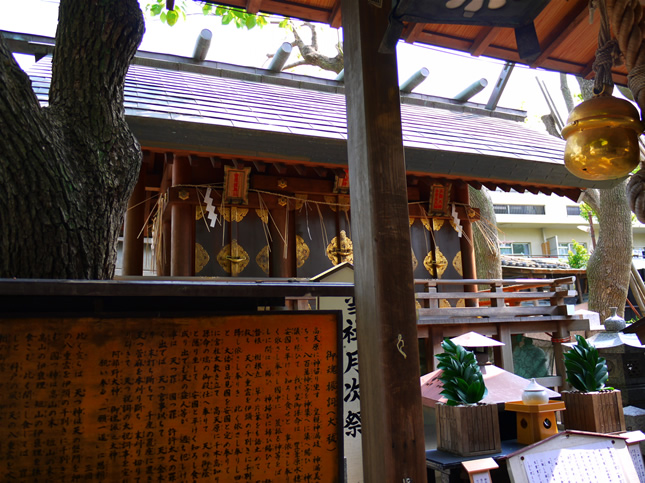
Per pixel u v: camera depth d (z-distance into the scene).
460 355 3.29
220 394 2.04
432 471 3.37
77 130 2.62
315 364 2.18
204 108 5.54
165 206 6.25
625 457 3.11
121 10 2.76
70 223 2.44
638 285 11.45
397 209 2.14
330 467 2.14
